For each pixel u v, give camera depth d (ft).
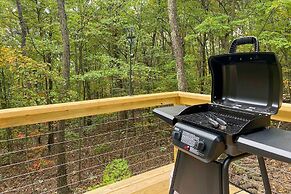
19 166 21.63
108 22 27.37
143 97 7.41
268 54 3.44
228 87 4.36
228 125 3.67
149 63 30.07
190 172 4.21
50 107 5.83
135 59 28.32
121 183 7.58
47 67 24.04
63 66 23.45
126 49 28.07
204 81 28.43
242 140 3.34
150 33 30.53
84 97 29.91
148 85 28.48
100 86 30.81
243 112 3.92
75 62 30.17
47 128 24.25
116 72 24.72
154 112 5.09
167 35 32.22
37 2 28.86
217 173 3.76
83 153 23.43
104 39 29.19
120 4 28.27
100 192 7.09
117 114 26.78
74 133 24.04
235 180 10.89
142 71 26.48
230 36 25.41
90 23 27.81
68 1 27.66
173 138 4.06
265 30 22.94
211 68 4.43
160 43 32.40
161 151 19.69
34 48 26.17
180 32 27.63
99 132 25.99
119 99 6.95
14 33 26.84
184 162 4.32
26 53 25.40
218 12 27.09
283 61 23.02
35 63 22.56
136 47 28.27
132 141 22.77
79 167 21.25
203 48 30.14
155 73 28.22
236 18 24.80
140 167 18.85
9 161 22.52
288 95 23.06
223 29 23.20
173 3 22.81
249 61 3.81
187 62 28.27
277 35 21.76
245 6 25.81
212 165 3.82
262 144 3.18
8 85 24.79
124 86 29.86
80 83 29.43
